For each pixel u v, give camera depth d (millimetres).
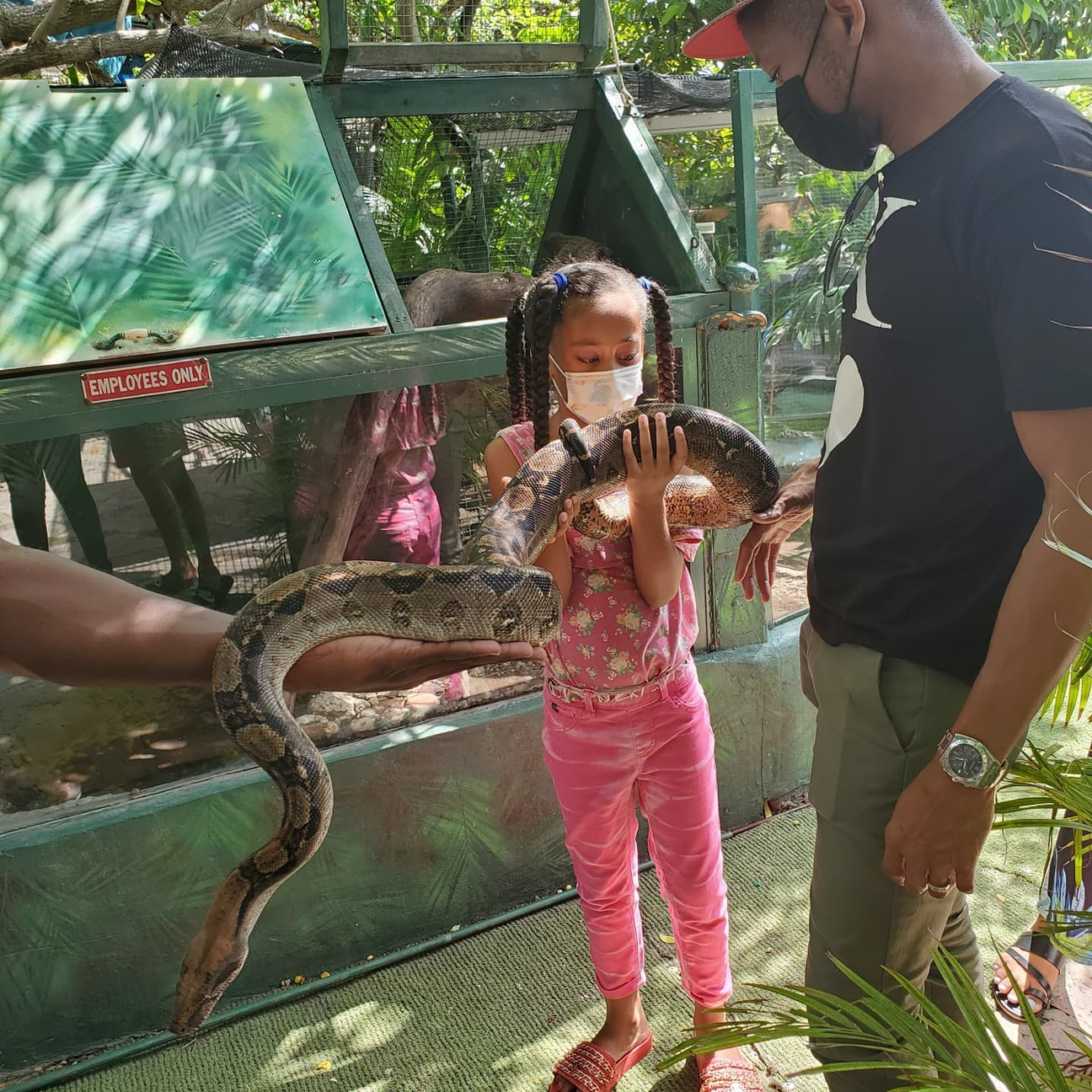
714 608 4359
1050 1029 3256
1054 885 3029
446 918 4039
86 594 1643
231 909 2117
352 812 3756
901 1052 1766
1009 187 1896
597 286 2738
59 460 3135
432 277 4145
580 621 2871
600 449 2750
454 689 4055
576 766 2971
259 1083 3365
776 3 2283
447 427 3793
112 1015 3539
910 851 2096
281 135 3578
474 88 4121
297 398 3311
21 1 6648
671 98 4824
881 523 2309
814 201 4367
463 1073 3367
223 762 3686
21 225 3074
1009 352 1882
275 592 2176
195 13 7270
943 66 2111
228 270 3277
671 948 3898
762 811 4684
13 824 3379
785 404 4582
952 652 2227
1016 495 2148
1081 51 8336
